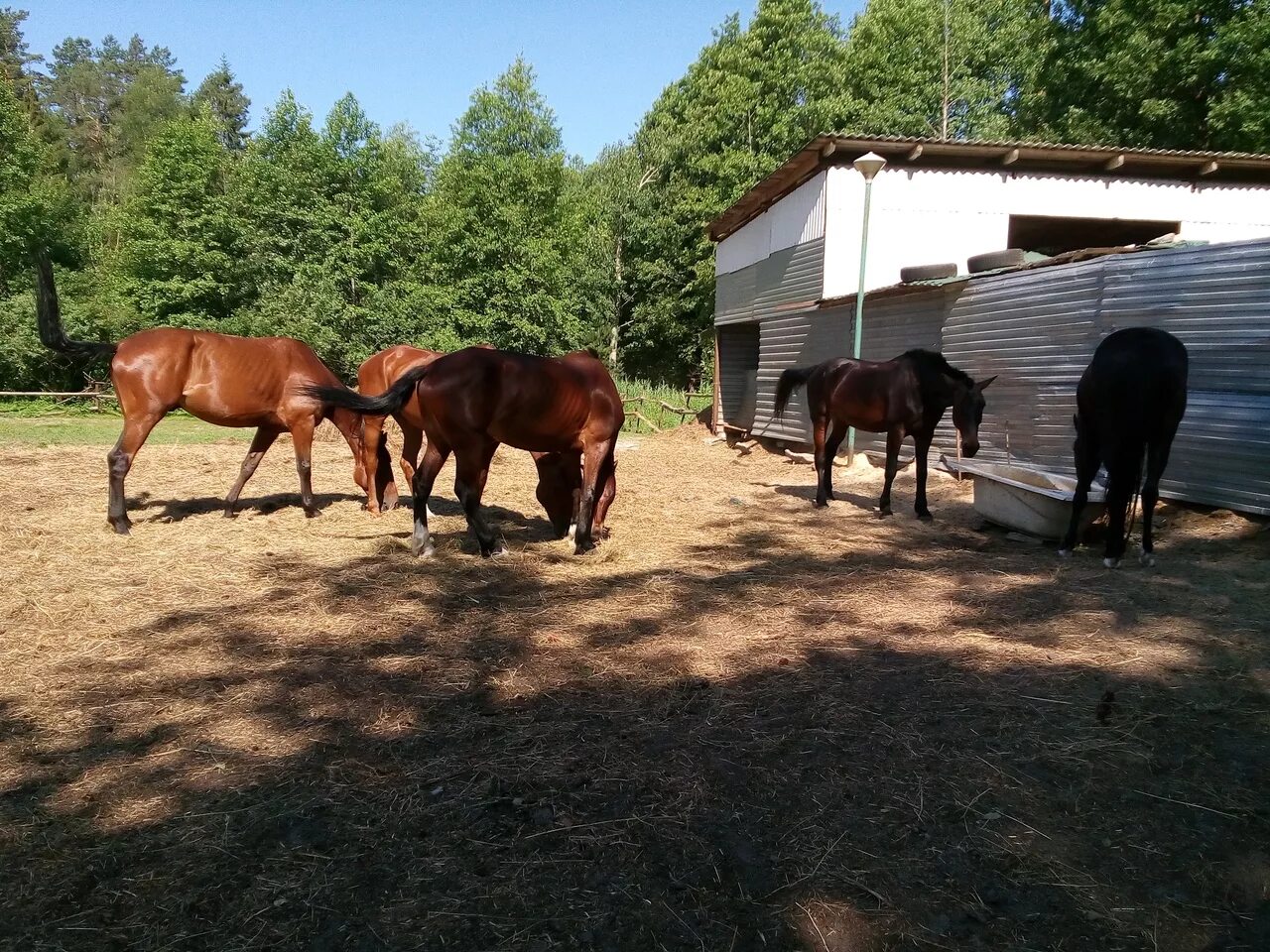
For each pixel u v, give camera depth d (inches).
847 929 84.1
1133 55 722.2
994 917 85.9
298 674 145.3
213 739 121.3
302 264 991.6
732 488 387.9
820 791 108.6
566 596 196.1
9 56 1983.3
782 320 570.9
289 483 375.6
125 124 1833.2
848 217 496.7
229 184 1064.8
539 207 1119.0
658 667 150.6
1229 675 144.2
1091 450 228.5
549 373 219.5
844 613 183.5
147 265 996.6
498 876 91.4
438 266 1047.6
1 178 1001.5
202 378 258.5
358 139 1051.3
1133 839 98.6
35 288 991.0
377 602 188.5
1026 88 1015.6
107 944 80.2
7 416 765.9
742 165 1104.8
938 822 101.9
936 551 248.4
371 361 300.7
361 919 84.4
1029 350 344.8
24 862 92.1
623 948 81.3
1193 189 521.0
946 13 1119.0
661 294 1280.8
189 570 213.3
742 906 87.3
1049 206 509.7
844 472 437.1
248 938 81.4
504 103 1099.9
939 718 129.3
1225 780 110.8
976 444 284.7
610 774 112.8
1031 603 189.6
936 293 407.5
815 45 1142.3
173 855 94.0
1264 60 634.8
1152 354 202.2
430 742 121.5
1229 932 83.8
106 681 141.2
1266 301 246.4
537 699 136.8
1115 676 144.7
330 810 103.3
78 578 202.5
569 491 256.1
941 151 482.9
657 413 817.5
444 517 295.9
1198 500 269.0
